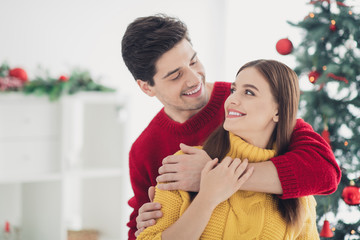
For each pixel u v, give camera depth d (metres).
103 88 2.79
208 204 1.05
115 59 3.78
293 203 1.12
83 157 3.06
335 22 2.16
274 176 1.08
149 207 1.14
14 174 2.58
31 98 2.59
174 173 1.13
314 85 2.27
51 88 2.63
